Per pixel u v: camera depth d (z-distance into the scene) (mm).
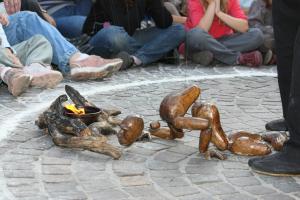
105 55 7230
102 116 4410
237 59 7504
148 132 4277
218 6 7551
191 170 3686
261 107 5305
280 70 3926
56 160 3850
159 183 3473
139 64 7293
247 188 3398
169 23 7363
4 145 4145
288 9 3732
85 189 3371
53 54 6543
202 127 3793
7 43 5930
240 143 3910
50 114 4246
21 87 5570
